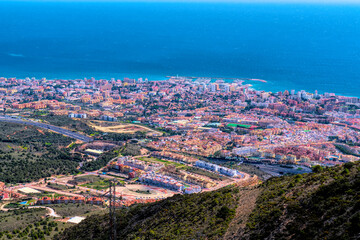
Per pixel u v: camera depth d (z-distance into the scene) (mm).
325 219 163000
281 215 179625
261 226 179875
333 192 176500
